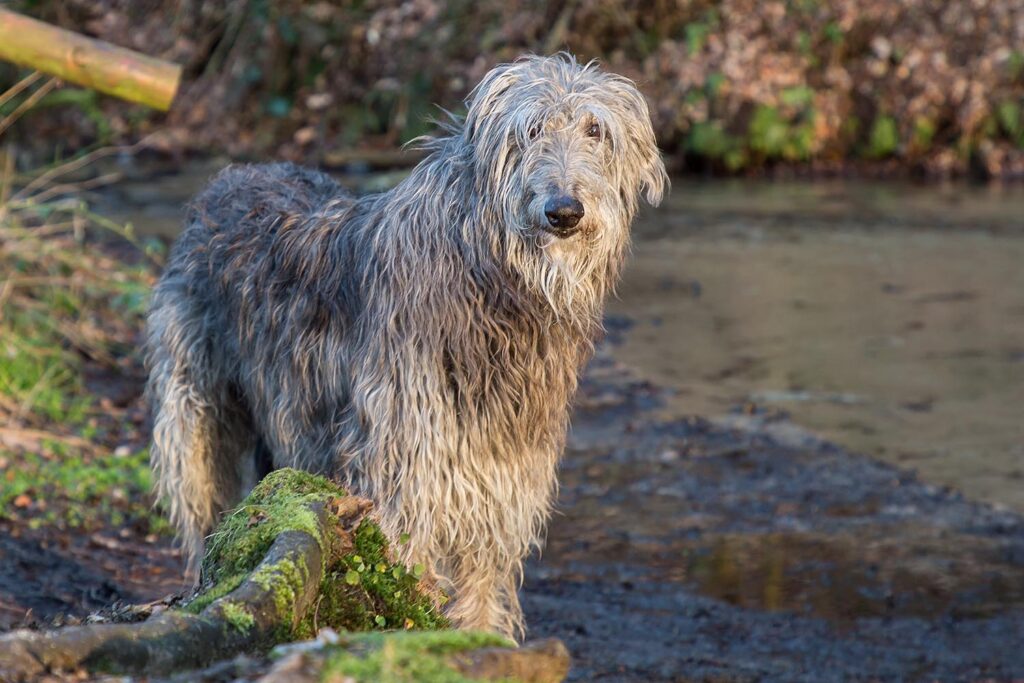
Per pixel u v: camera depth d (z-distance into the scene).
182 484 6.97
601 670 6.90
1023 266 17.52
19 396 10.41
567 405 6.20
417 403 5.67
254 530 4.39
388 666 3.24
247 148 25.28
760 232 20.03
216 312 6.91
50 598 7.07
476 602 5.99
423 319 5.67
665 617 7.85
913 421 11.51
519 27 24.11
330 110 25.80
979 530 9.20
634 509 9.66
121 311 12.89
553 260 5.57
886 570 8.56
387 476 5.72
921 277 16.97
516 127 5.55
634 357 13.56
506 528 5.92
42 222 15.13
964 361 13.31
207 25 26.30
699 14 25.66
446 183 5.75
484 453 5.76
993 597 8.16
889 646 7.46
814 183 24.67
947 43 25.33
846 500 9.77
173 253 7.31
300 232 6.52
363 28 25.50
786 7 25.14
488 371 5.69
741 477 10.26
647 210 21.72
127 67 7.66
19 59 7.63
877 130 25.69
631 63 25.06
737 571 8.57
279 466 6.54
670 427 11.40
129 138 25.30
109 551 8.09
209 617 3.75
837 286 16.55
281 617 3.93
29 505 8.50
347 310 6.08
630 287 16.59
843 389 12.44
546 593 8.20
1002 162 25.39
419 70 25.27
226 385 6.97
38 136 24.16
